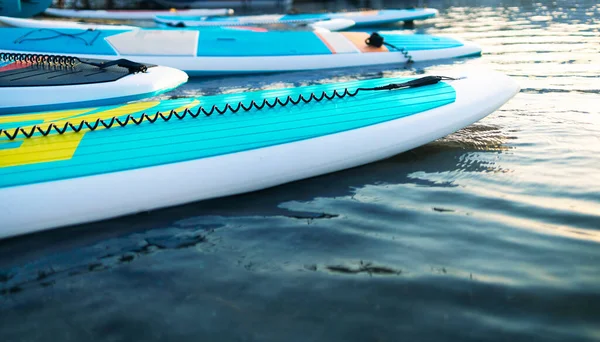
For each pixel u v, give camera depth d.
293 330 1.42
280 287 1.58
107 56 3.78
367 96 2.46
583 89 3.35
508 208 1.96
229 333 1.42
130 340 1.41
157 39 4.01
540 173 2.21
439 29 6.40
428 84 2.57
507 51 4.68
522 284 1.56
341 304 1.51
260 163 2.11
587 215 1.89
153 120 2.19
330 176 2.26
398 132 2.32
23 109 2.65
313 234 1.83
